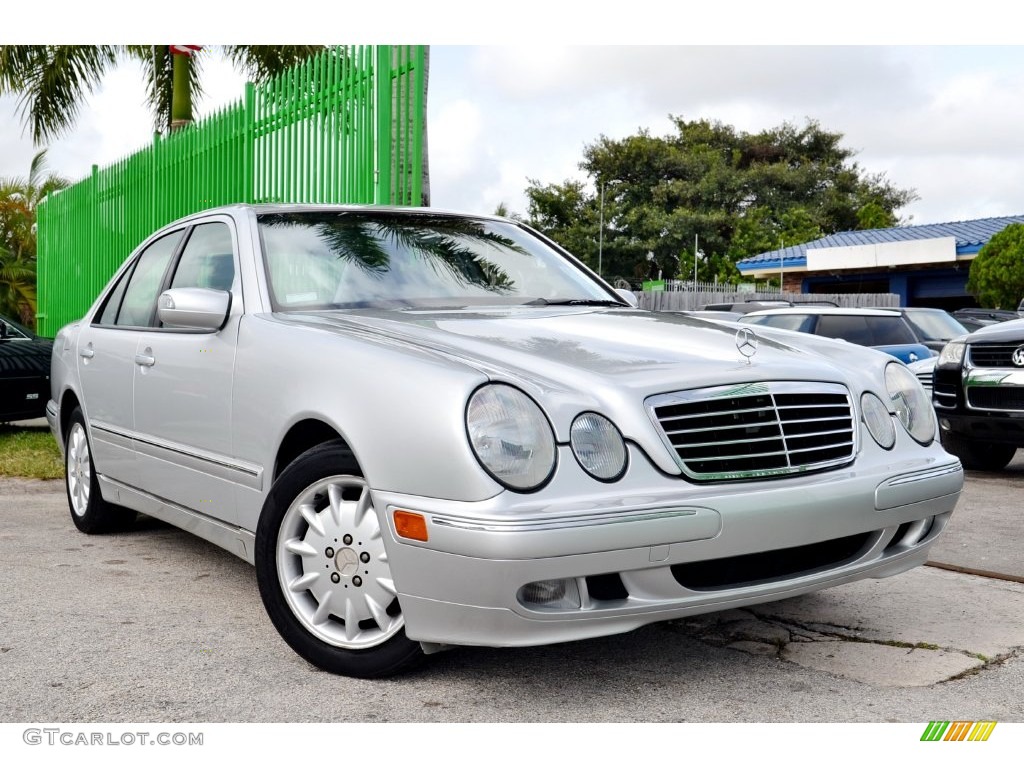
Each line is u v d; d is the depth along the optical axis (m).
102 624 3.44
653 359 2.89
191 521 3.76
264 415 3.14
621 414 2.64
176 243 4.31
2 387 8.55
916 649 3.21
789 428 2.89
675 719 2.64
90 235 11.86
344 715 2.65
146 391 3.98
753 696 2.80
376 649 2.85
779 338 3.46
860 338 9.30
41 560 4.39
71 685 2.86
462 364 2.67
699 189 49.47
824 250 24.73
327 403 2.85
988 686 2.89
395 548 2.62
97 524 4.81
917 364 8.88
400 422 2.62
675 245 47.44
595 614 2.54
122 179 10.84
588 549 2.46
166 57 13.10
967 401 7.19
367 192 6.44
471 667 3.01
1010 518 5.55
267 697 2.77
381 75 6.34
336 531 2.92
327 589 2.94
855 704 2.75
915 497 3.06
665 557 2.56
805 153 56.19
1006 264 21.09
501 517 2.42
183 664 3.03
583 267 4.40
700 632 3.38
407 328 3.10
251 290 3.49
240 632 3.36
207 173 8.71
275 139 7.61
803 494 2.76
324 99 6.96
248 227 3.74
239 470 3.30
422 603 2.60
